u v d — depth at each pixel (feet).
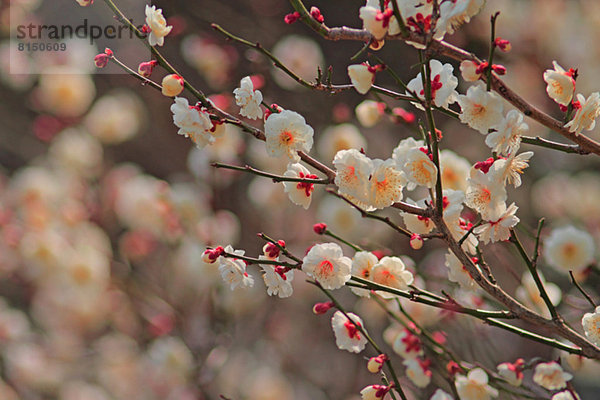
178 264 14.94
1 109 19.30
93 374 17.21
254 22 16.94
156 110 18.61
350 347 7.00
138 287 15.75
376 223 14.29
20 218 15.28
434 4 5.45
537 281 6.22
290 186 6.58
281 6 17.02
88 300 15.98
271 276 6.37
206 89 16.02
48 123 15.76
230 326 15.43
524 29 15.37
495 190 5.81
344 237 12.91
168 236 14.53
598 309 6.31
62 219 15.20
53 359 16.97
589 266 8.66
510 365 7.81
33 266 15.25
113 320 17.02
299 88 14.10
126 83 17.76
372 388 6.77
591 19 15.19
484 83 6.04
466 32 15.40
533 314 6.15
